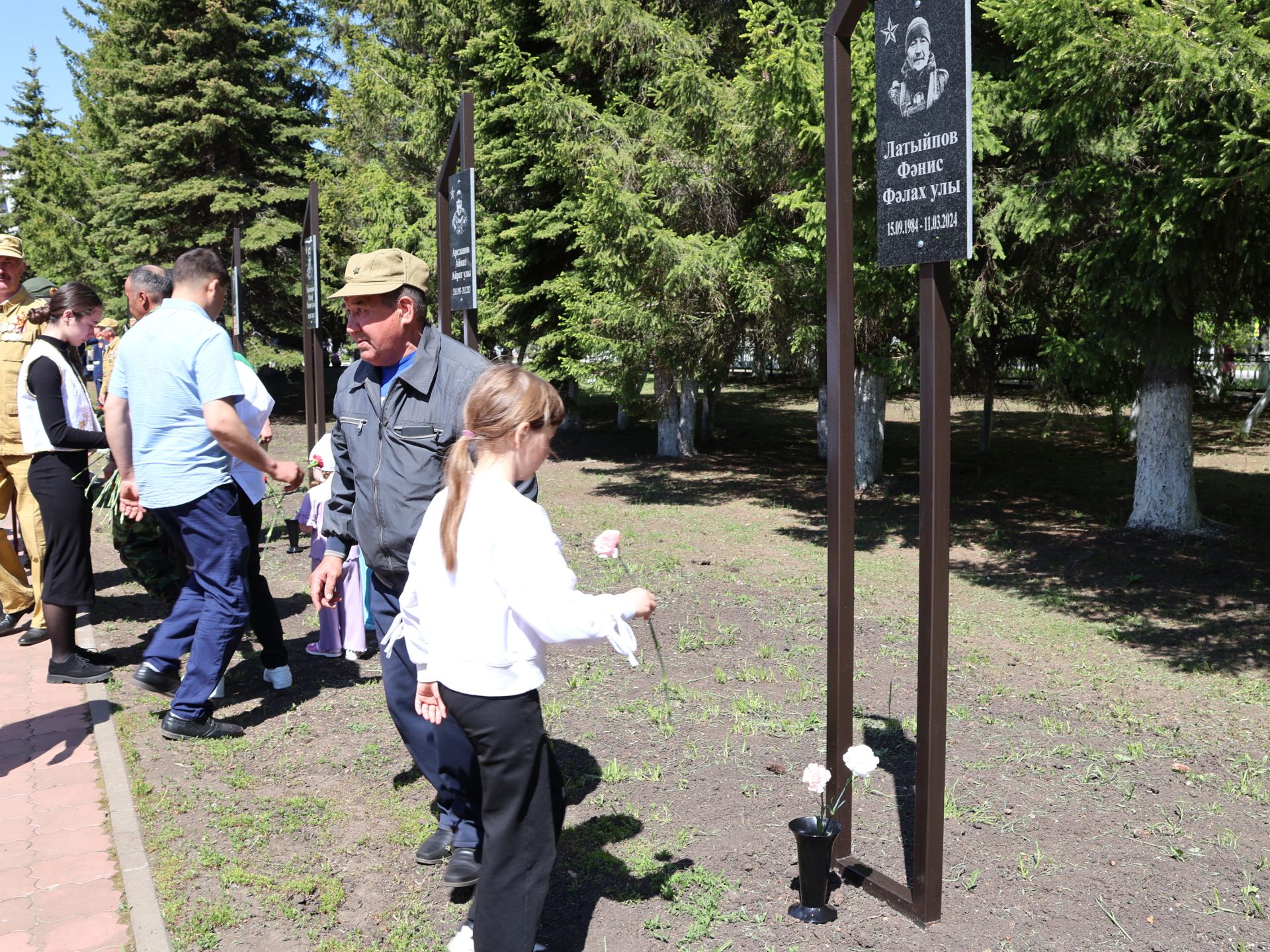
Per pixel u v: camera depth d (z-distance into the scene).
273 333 26.16
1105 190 7.99
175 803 3.98
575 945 3.09
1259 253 7.64
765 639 6.51
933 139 2.99
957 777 4.37
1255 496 12.46
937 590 3.11
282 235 22.61
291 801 4.04
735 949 3.06
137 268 5.10
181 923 3.13
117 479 5.91
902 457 17.56
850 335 3.39
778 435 21.20
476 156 16.45
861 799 4.21
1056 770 4.46
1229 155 6.57
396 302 3.38
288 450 17.28
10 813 3.89
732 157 11.67
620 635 2.48
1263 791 4.21
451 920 3.21
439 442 3.41
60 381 5.23
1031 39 7.43
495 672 2.58
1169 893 3.40
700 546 9.85
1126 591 8.01
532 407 2.60
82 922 3.13
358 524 3.54
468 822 3.37
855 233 9.05
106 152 24.28
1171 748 4.72
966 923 3.21
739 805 4.06
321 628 5.98
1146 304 7.91
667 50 13.30
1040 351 9.46
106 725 4.75
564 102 12.91
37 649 6.03
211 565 4.57
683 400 17.52
